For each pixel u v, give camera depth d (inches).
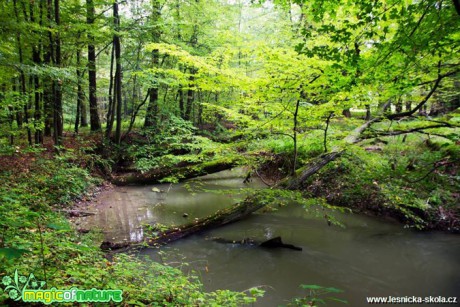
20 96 329.4
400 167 269.1
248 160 313.7
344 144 275.1
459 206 276.2
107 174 438.0
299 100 200.5
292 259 225.0
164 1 473.4
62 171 325.7
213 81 197.9
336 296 179.6
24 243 126.5
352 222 295.3
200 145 340.2
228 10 561.3
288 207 336.8
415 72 177.2
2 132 346.3
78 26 362.6
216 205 343.9
